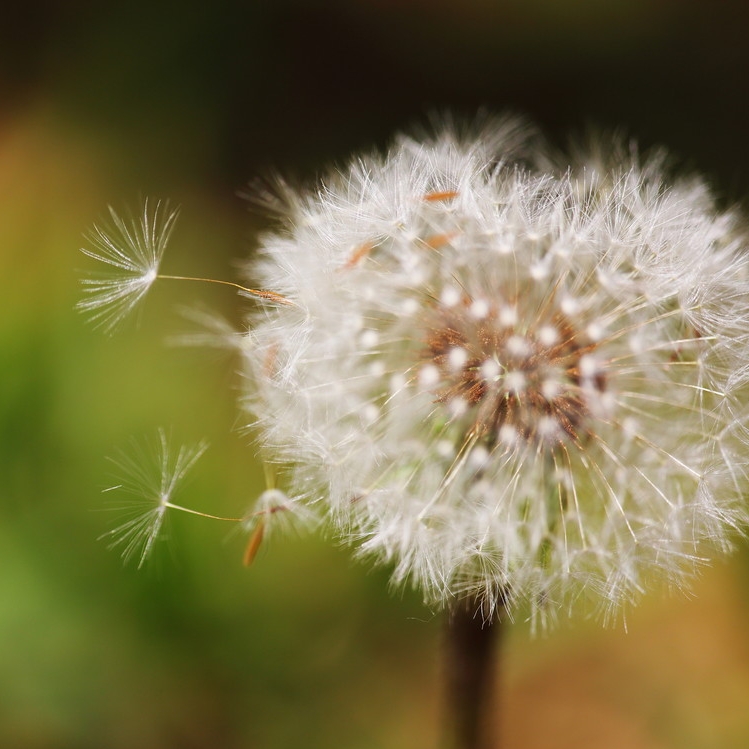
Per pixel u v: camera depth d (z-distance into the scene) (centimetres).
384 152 32
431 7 33
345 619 26
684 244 22
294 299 22
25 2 32
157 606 26
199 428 27
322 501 22
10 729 25
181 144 31
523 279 22
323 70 33
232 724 26
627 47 32
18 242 29
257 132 31
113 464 26
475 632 23
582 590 22
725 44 32
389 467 22
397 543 22
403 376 22
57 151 30
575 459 22
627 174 23
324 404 22
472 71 33
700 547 23
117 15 32
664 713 26
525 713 27
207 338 25
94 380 27
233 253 29
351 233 22
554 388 22
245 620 26
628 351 22
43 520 26
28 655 25
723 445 22
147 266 23
